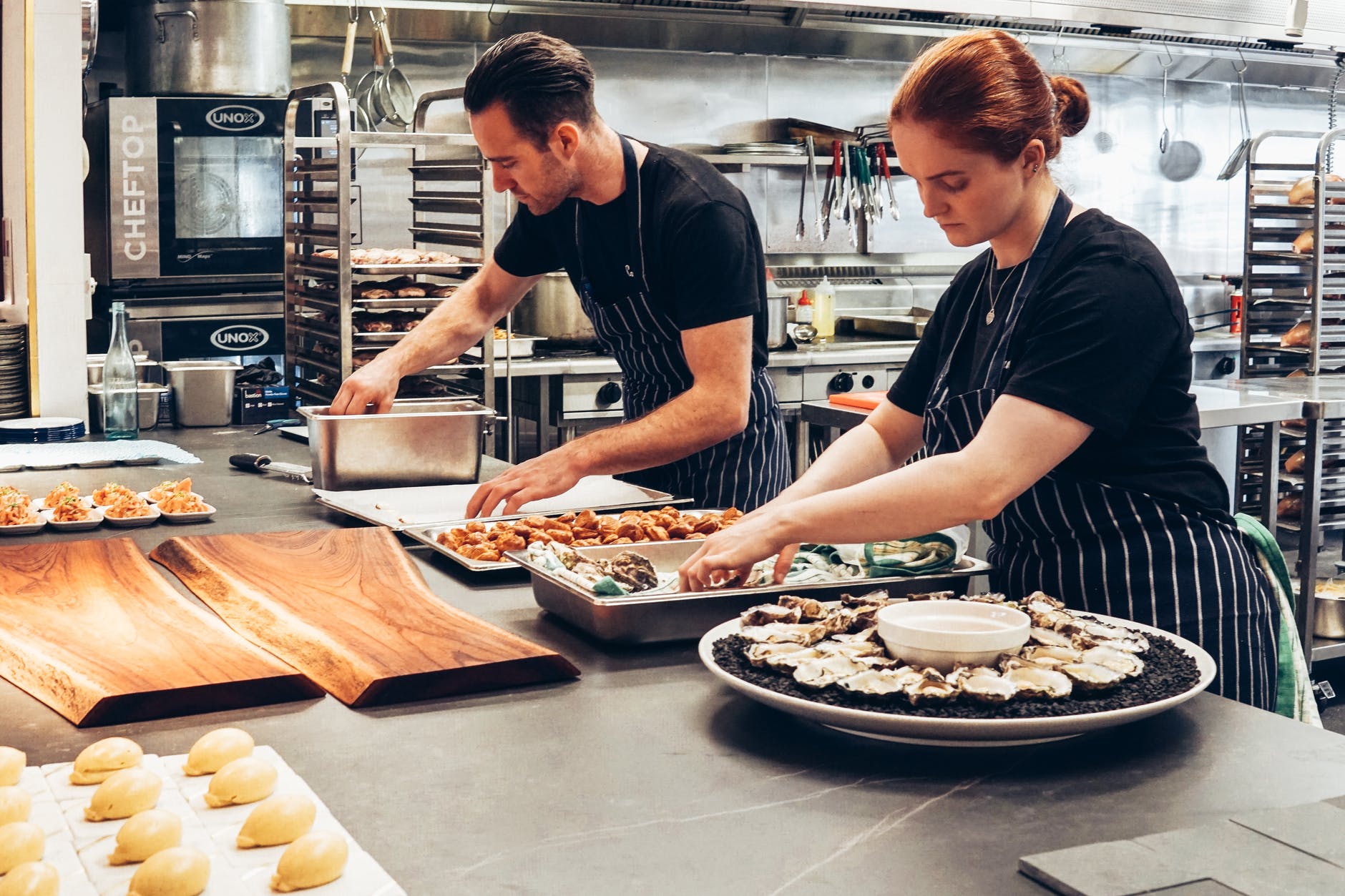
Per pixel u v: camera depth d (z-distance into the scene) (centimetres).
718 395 224
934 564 165
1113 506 165
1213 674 124
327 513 236
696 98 586
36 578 175
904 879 92
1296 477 436
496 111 216
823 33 589
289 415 369
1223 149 711
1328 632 414
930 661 123
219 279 448
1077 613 146
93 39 326
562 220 251
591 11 537
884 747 119
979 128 145
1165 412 164
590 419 488
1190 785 108
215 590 172
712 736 122
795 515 147
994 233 155
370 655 139
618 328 254
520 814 104
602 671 144
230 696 130
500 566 184
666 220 229
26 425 306
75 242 328
